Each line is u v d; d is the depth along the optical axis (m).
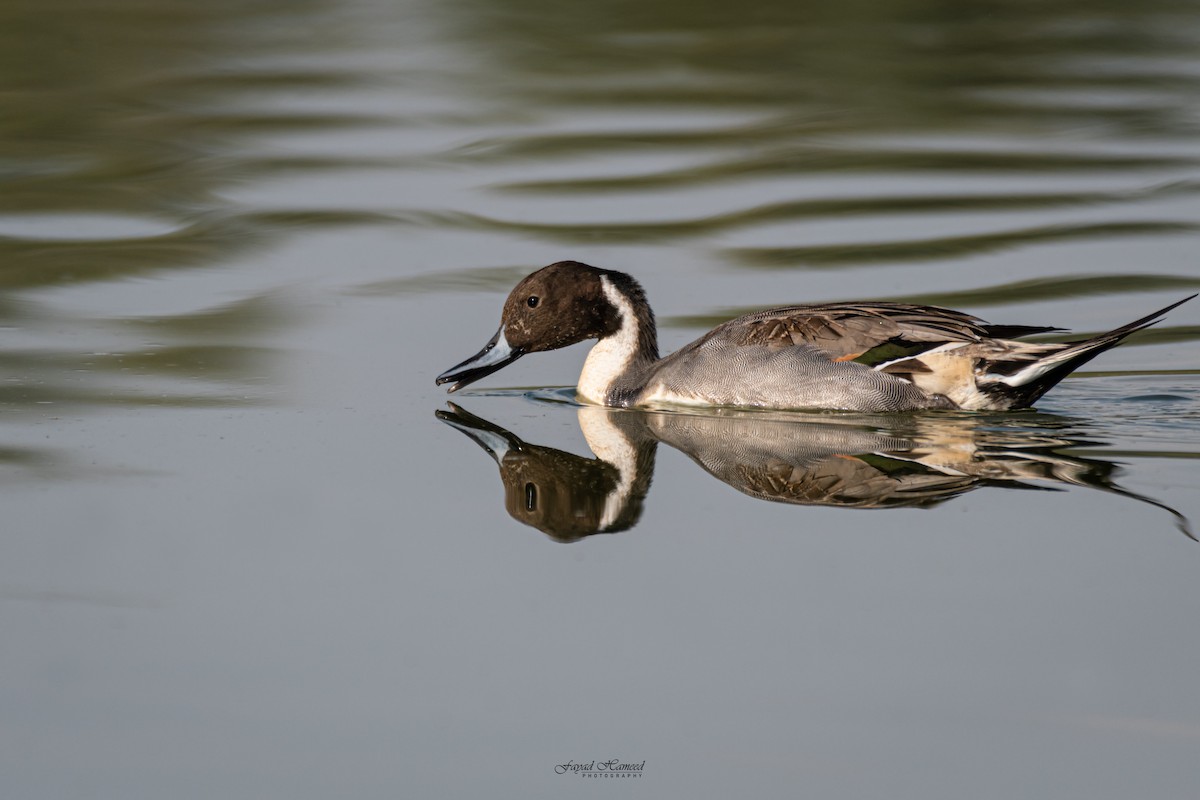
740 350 11.38
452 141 19.25
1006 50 23.06
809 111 20.36
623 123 19.89
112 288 14.41
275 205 16.91
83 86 21.08
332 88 21.38
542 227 16.16
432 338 13.17
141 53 22.69
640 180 17.73
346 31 24.47
